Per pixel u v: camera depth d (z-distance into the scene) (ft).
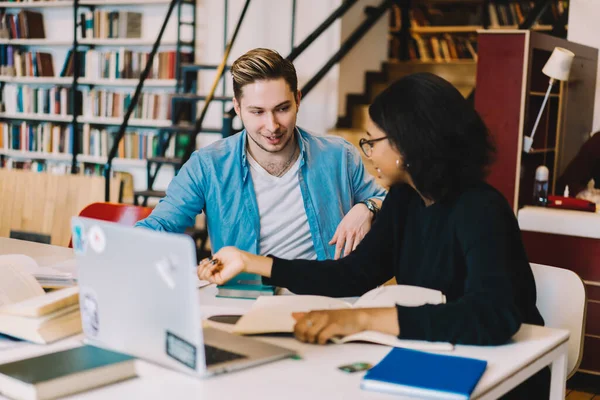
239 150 7.99
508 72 13.47
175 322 4.23
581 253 12.16
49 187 12.09
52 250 8.50
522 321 5.43
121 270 4.43
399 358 4.64
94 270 4.66
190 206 8.06
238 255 6.05
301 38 22.13
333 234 8.28
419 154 5.37
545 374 5.62
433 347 4.92
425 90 5.35
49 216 12.03
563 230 12.29
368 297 5.60
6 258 6.83
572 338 6.33
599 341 11.94
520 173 13.51
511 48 13.39
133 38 23.65
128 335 4.59
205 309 5.94
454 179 5.56
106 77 24.02
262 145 7.62
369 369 4.58
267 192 8.09
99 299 4.69
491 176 13.71
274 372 4.49
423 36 27.32
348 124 22.82
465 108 5.41
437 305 5.10
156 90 23.80
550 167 16.46
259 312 5.41
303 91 20.44
